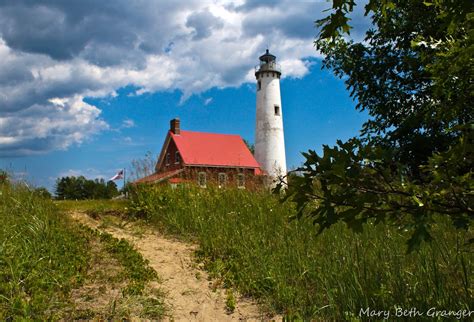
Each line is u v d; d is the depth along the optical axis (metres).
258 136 44.78
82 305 5.02
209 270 6.78
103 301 5.20
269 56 45.22
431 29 7.95
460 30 4.56
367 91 10.00
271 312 5.20
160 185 11.79
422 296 4.33
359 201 2.52
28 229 7.11
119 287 5.72
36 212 8.42
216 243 7.96
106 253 7.17
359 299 4.66
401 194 2.51
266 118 44.19
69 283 5.53
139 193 11.43
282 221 8.41
